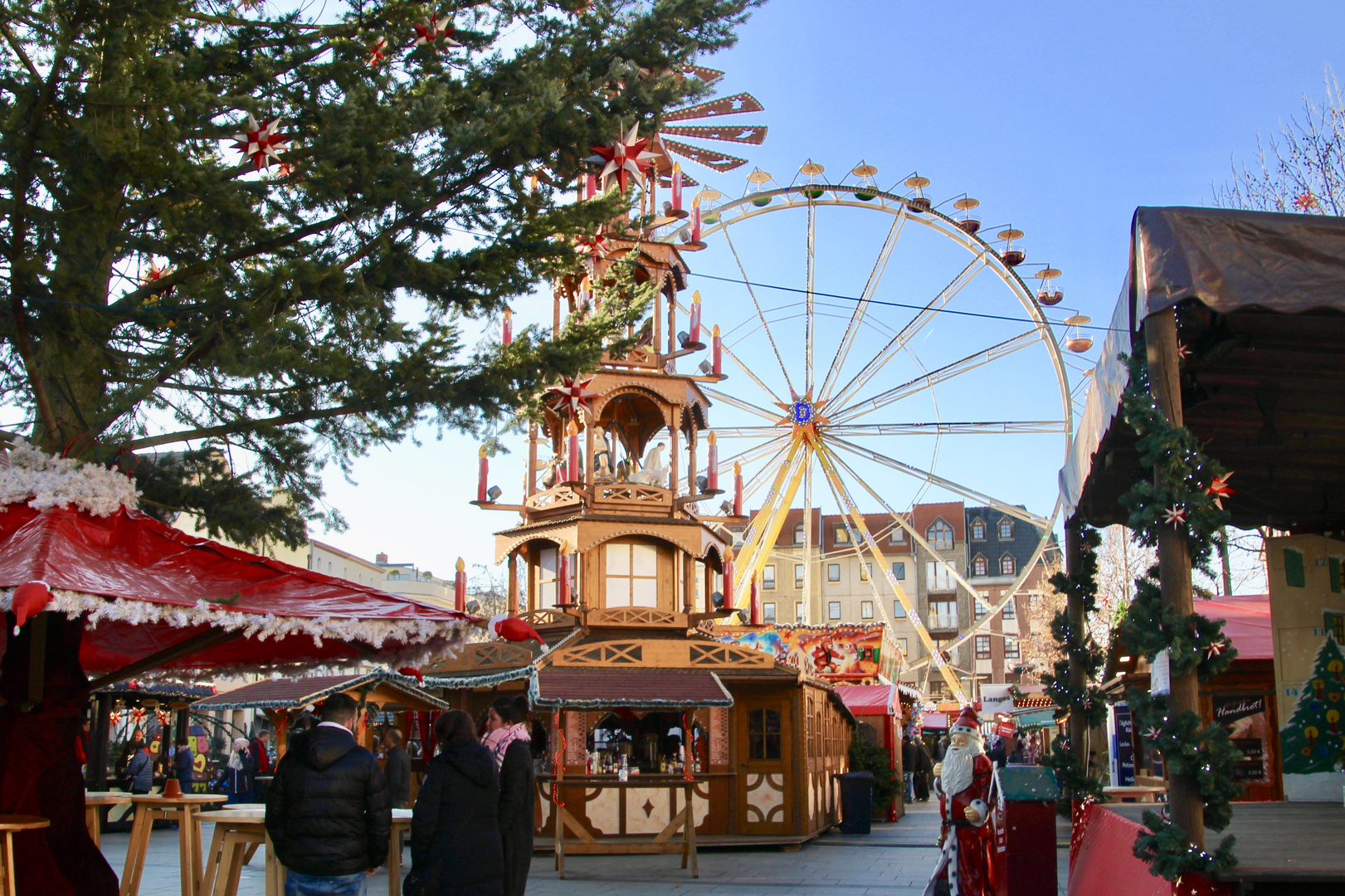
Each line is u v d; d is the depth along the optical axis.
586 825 19.62
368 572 59.66
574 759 19.80
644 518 21.19
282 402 10.91
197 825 10.81
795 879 15.77
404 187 10.03
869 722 32.59
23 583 6.24
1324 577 13.17
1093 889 9.66
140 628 10.15
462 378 10.75
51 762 8.08
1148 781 19.34
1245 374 9.83
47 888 7.95
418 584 63.12
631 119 10.84
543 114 10.30
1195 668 7.01
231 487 11.62
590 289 21.42
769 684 21.22
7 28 8.85
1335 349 9.20
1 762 7.88
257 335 9.52
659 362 22.27
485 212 10.73
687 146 24.91
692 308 20.44
